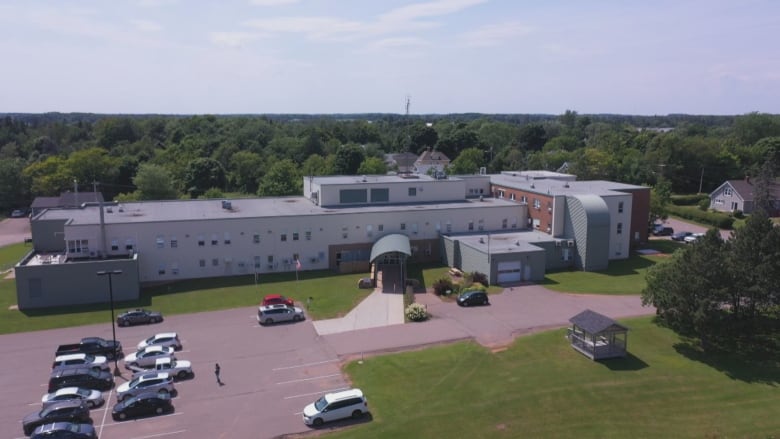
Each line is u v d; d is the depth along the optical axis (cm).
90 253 5928
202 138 18600
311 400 3597
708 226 9781
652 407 3519
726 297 4219
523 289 5872
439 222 7131
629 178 11750
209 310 5325
